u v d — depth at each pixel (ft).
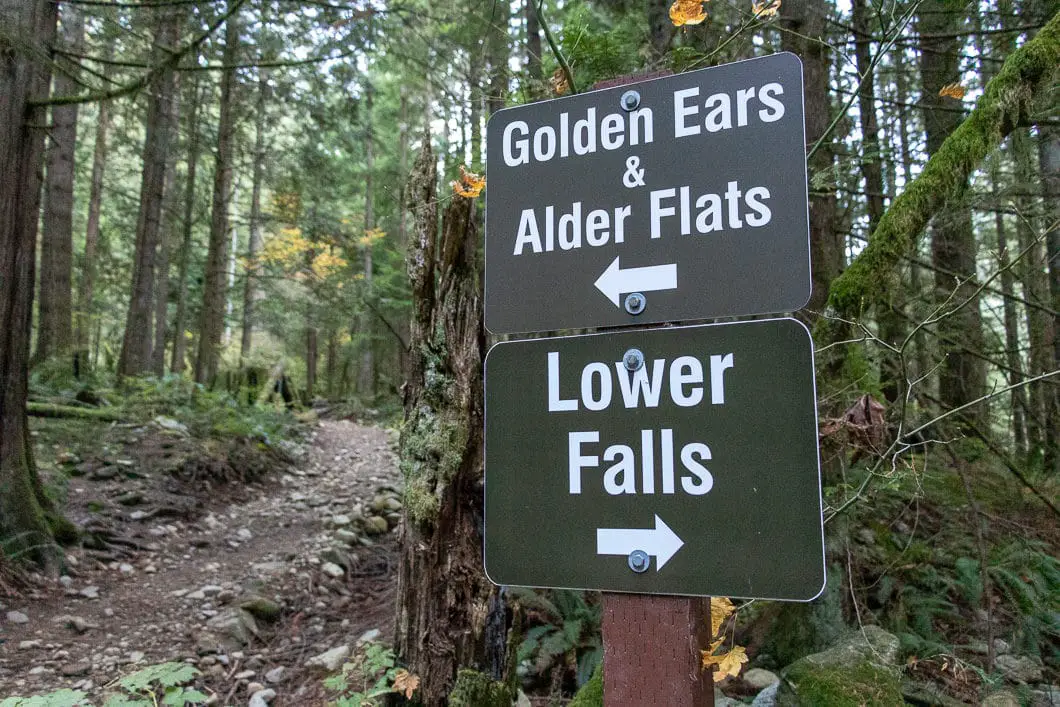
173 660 13.38
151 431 27.43
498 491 5.38
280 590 17.29
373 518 23.26
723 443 4.79
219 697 12.30
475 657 9.38
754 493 4.67
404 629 9.45
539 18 9.45
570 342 5.33
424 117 40.34
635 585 4.89
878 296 11.31
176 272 58.59
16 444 17.40
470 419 9.59
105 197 62.95
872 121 17.95
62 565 16.92
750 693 11.01
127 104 37.78
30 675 12.45
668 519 4.86
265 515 24.21
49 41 17.75
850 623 12.03
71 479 22.33
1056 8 14.80
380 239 48.80
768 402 4.72
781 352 4.74
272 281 55.01
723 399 4.83
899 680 9.75
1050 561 14.07
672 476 4.89
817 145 10.82
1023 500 16.53
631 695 4.88
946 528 15.25
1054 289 17.90
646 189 5.33
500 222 5.76
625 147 5.45
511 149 5.84
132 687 9.13
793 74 5.06
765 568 4.57
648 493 4.94
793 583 4.49
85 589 16.44
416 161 10.55
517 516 5.29
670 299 5.12
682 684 4.77
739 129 5.14
